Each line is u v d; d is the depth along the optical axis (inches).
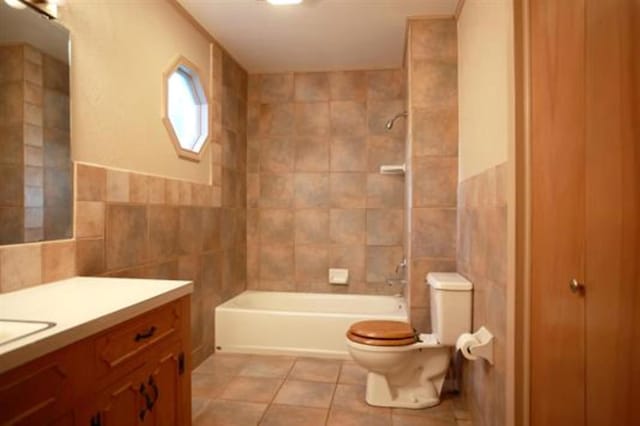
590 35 38.6
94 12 68.1
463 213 93.3
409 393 87.2
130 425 46.7
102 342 42.1
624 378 33.9
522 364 55.3
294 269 142.5
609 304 35.9
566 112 44.0
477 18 78.8
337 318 113.9
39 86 57.6
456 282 84.4
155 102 86.6
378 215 138.7
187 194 99.7
